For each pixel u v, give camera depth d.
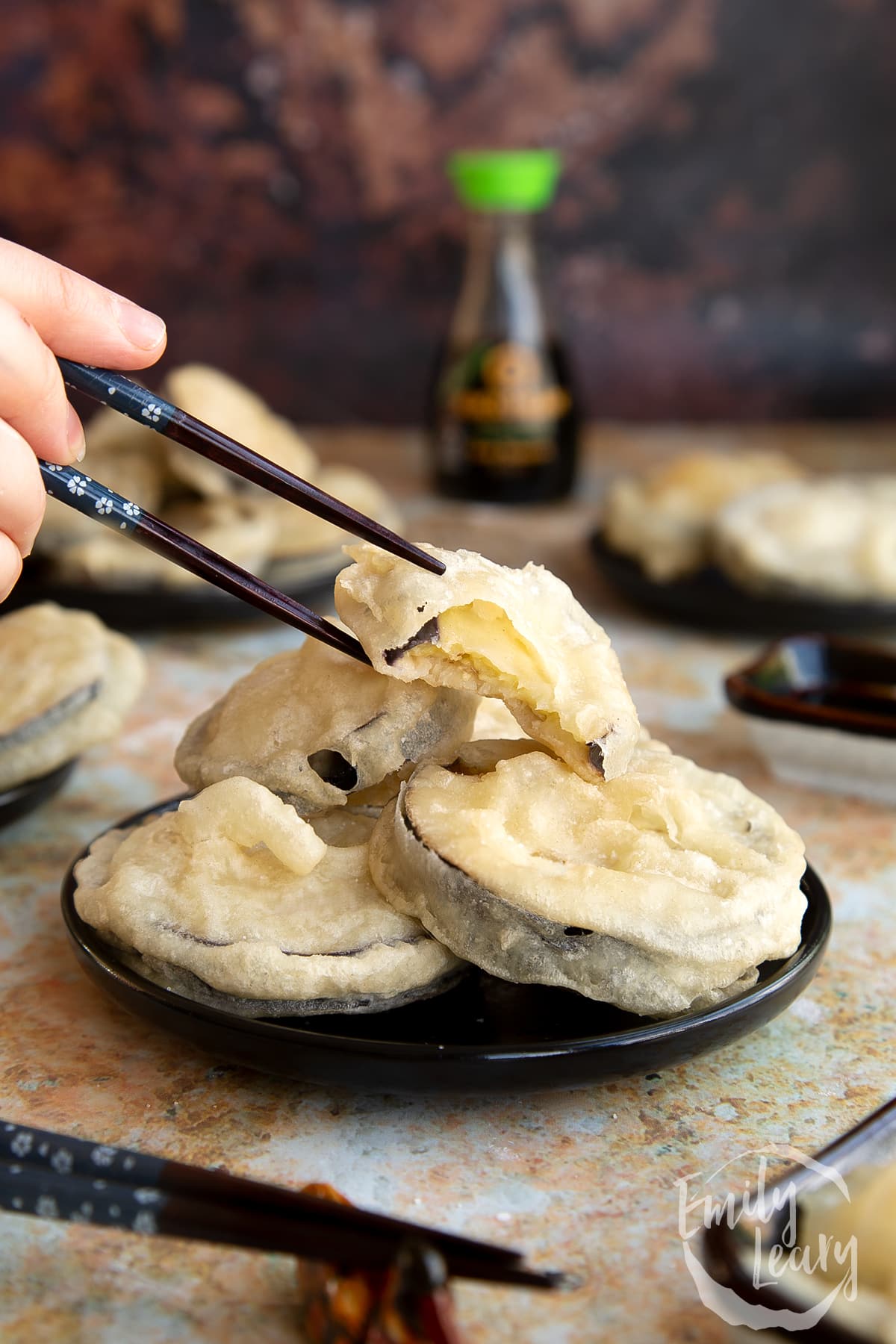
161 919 0.35
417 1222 0.32
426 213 0.98
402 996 0.34
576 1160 0.33
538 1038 0.34
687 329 1.01
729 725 0.54
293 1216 0.29
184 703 0.55
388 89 0.95
